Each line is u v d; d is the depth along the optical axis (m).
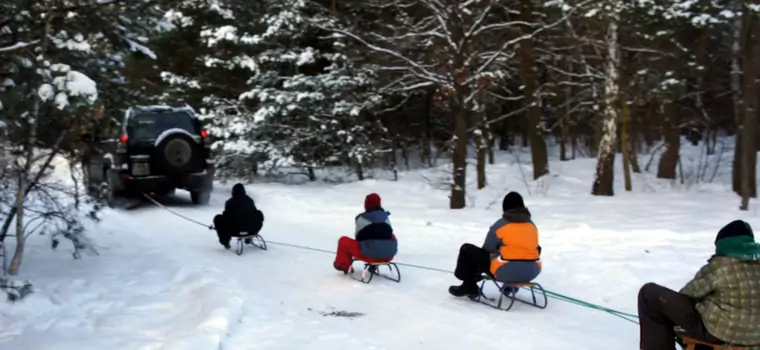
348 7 20.61
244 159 19.31
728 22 15.01
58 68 5.77
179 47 21.11
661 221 11.98
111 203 13.95
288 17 18.89
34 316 5.90
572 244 9.84
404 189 17.83
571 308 6.60
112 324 5.71
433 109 23.56
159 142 13.51
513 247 6.45
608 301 6.83
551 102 25.84
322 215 14.23
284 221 13.32
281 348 5.22
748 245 4.11
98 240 9.63
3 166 6.64
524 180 18.33
